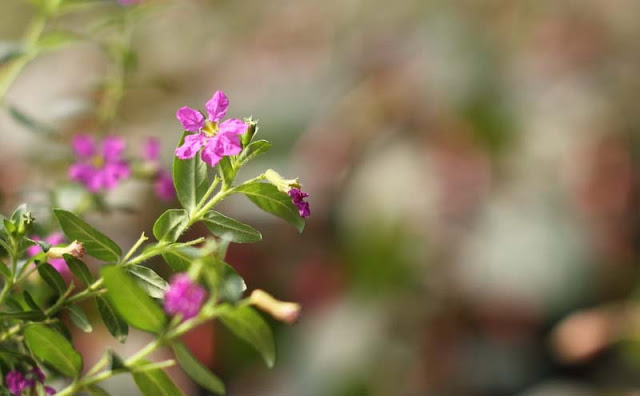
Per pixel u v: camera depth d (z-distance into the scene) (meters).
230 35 1.10
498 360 0.83
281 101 1.00
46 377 0.36
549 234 0.86
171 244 0.34
